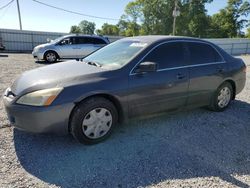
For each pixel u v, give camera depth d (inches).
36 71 147.8
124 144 137.8
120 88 135.9
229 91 197.8
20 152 125.3
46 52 524.7
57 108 120.8
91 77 132.0
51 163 117.1
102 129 136.8
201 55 176.2
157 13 2197.3
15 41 951.0
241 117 187.0
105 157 124.0
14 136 141.9
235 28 2278.5
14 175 107.1
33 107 119.9
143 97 145.6
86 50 549.0
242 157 130.0
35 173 109.2
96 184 103.7
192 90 168.7
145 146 136.6
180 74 159.8
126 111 142.2
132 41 169.6
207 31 2228.1
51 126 122.2
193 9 2129.7
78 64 156.9
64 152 127.1
